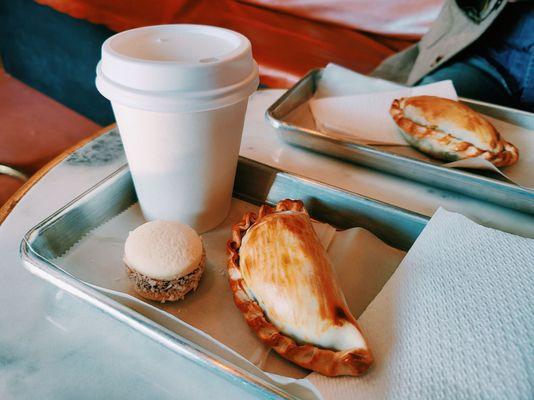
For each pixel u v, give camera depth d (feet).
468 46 1.78
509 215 1.01
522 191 0.93
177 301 0.76
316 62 2.17
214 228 0.93
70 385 0.61
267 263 0.68
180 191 0.83
